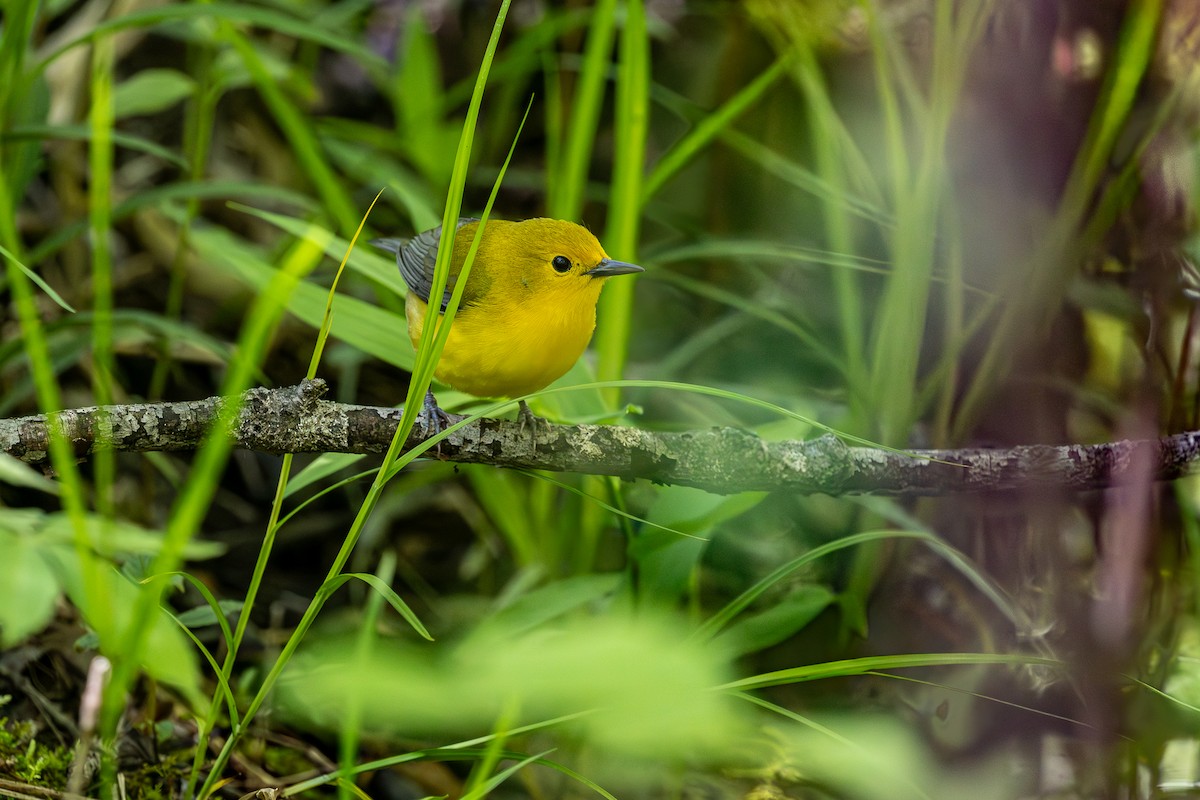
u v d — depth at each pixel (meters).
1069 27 7.42
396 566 10.02
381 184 10.67
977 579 6.55
